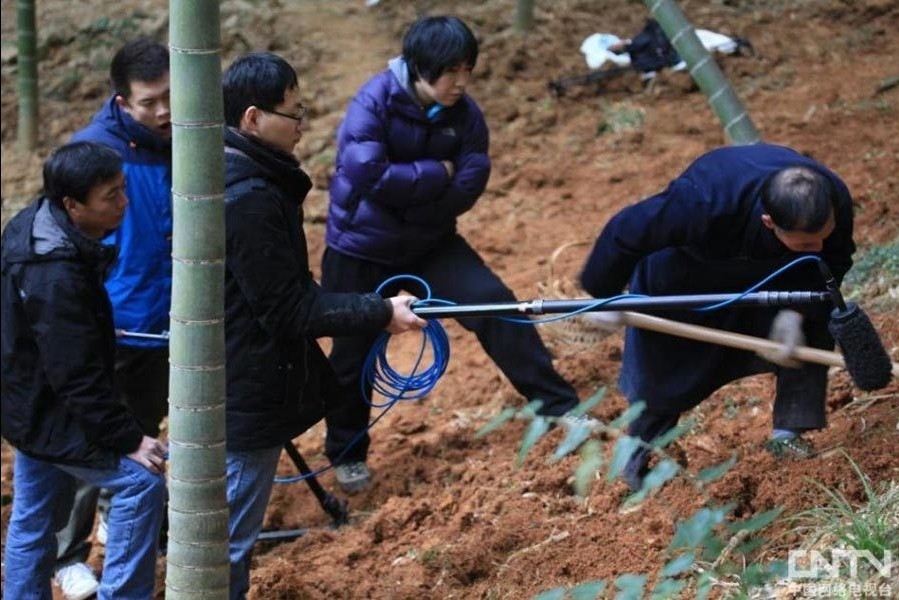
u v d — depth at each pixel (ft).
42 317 16.80
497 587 19.26
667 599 15.81
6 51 45.93
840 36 43.21
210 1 13.48
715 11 45.50
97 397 17.03
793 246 16.21
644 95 41.37
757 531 17.92
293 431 17.75
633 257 17.35
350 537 22.16
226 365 17.20
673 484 20.02
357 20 47.16
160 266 21.29
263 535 23.02
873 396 21.03
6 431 17.90
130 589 18.02
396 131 21.76
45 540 19.06
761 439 20.93
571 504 20.97
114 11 47.44
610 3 46.85
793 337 17.31
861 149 33.78
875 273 26.09
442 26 20.80
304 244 17.42
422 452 24.85
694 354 18.61
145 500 17.71
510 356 22.86
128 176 20.93
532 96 41.98
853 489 18.03
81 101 44.45
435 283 22.67
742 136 26.35
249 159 16.62
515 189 37.63
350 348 22.85
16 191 40.83
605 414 23.71
